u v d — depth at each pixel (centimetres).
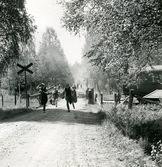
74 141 735
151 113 1244
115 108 1267
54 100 2523
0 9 1872
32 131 895
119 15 778
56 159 559
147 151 657
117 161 548
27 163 532
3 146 676
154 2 738
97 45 1088
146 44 880
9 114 1539
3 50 1973
